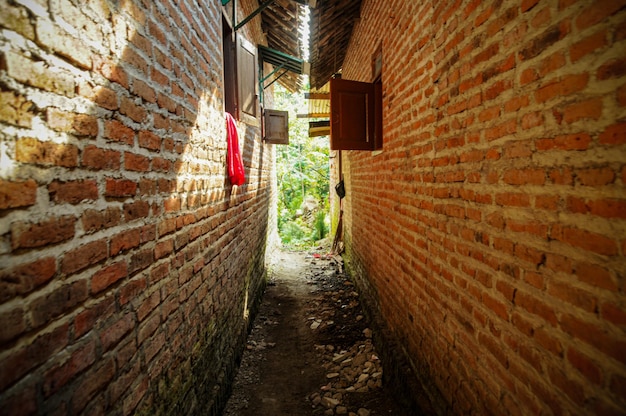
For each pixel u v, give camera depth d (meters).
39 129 0.86
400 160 2.93
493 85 1.49
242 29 4.12
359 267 5.20
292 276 6.66
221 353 2.63
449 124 1.94
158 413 1.50
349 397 2.81
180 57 1.81
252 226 4.50
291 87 8.57
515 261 1.36
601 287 0.96
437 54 2.07
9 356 0.76
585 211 1.01
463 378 1.79
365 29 4.39
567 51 1.07
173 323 1.69
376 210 3.96
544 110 1.18
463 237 1.79
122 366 1.22
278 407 2.72
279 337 3.98
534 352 1.25
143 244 1.39
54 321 0.90
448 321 1.98
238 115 3.45
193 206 2.00
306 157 15.71
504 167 1.42
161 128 1.57
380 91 3.99
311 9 4.01
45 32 0.87
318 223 10.98
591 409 1.00
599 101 0.96
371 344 3.61
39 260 0.85
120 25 1.22
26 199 0.82
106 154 1.14
